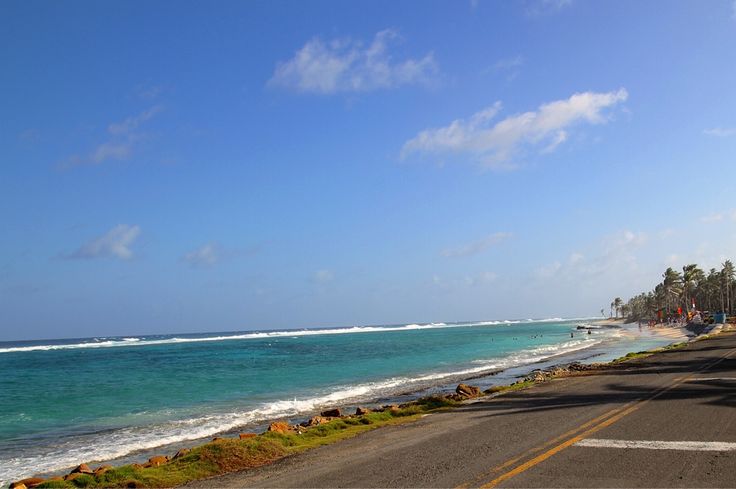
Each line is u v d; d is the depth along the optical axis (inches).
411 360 2094.0
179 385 1391.5
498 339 4133.9
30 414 961.5
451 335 5585.6
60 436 746.8
